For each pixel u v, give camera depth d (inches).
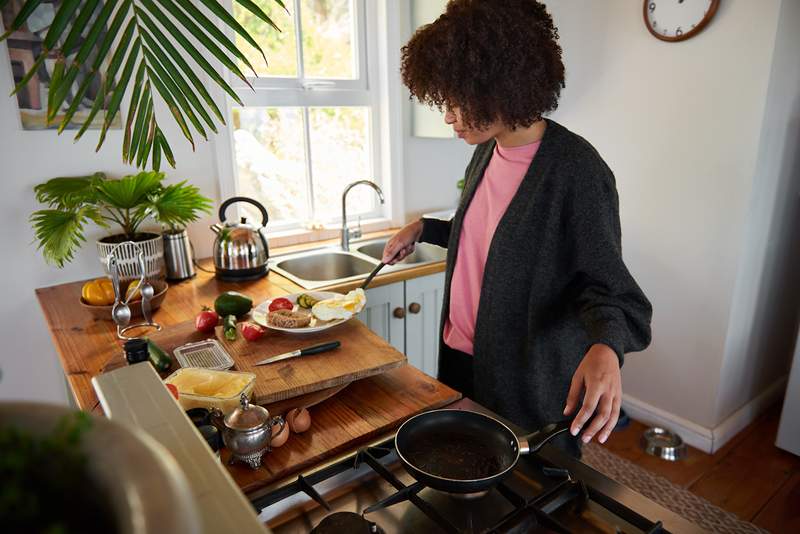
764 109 73.4
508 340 46.7
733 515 74.9
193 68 75.4
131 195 65.2
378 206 101.7
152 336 51.1
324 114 92.5
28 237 68.6
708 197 81.4
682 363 89.7
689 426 90.3
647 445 89.4
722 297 82.5
